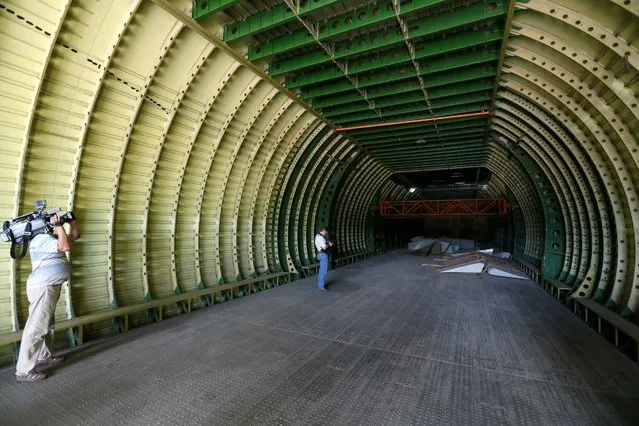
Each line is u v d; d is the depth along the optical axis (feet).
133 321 18.17
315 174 35.42
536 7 13.19
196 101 19.40
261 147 26.58
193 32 16.35
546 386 11.35
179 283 21.75
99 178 16.67
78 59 13.83
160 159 19.49
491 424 9.16
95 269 16.89
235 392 10.82
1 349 13.11
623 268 18.42
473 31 16.63
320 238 28.02
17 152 13.41
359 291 27.20
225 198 25.25
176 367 12.69
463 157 40.88
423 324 18.29
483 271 36.55
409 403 10.20
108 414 9.57
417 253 61.82
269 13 15.43
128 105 16.37
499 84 20.70
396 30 16.57
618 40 12.34
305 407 9.95
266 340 15.69
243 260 27.32
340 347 14.83
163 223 20.68
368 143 35.37
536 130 22.94
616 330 15.30
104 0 13.24
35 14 12.05
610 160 17.37
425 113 26.96
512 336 16.39
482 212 55.31
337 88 22.47
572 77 15.87
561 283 24.85
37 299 11.76
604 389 11.18
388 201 60.64
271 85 21.65
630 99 13.70
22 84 12.75
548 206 29.27
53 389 11.00
